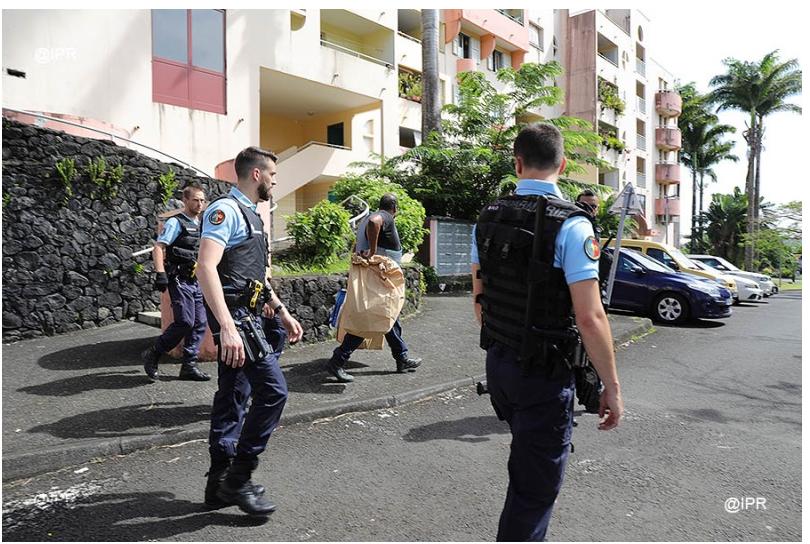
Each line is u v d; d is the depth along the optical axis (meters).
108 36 10.80
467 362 6.41
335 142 18.92
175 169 7.95
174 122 12.00
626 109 33.72
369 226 5.26
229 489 2.88
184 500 3.09
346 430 4.31
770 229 39.50
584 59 29.95
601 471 3.70
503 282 2.24
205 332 5.63
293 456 3.79
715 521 3.05
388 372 5.85
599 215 22.36
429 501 3.19
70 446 3.54
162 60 11.84
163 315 5.79
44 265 6.45
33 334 6.32
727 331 10.27
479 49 24.33
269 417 2.92
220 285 2.79
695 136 44.16
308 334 6.96
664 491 3.42
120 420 4.07
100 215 7.00
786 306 16.14
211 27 12.83
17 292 6.23
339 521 2.93
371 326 5.13
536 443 2.13
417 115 20.36
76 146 6.80
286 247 10.09
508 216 2.25
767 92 34.34
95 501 3.05
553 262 2.08
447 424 4.54
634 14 35.19
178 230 4.94
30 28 9.69
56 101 10.04
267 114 18.77
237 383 3.07
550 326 2.12
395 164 15.23
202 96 12.64
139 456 3.67
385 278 5.21
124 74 11.06
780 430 4.65
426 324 8.54
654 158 38.69
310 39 15.27
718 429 4.64
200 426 4.04
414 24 22.14
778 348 8.48
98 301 6.94
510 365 2.19
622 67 33.22
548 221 2.10
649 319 10.49
